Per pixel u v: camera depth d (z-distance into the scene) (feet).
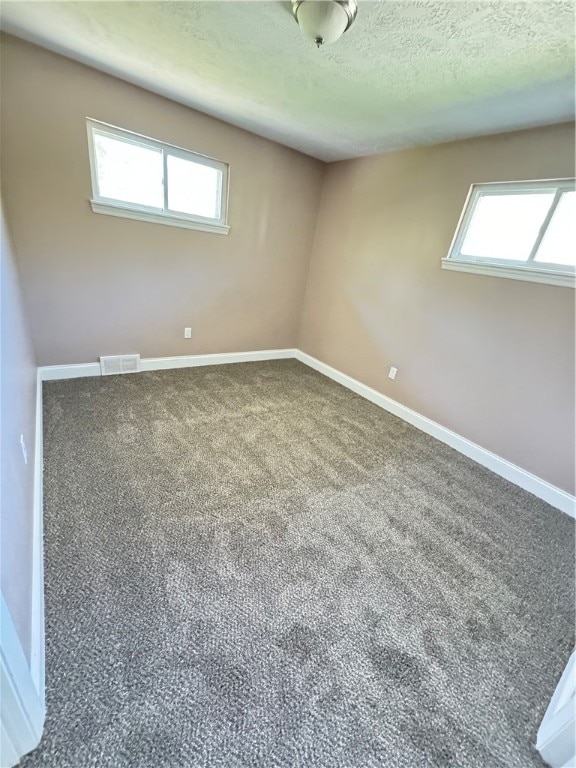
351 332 12.28
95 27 5.84
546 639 4.74
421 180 9.41
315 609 4.69
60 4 5.26
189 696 3.61
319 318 13.56
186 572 4.93
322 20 4.22
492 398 8.55
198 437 8.22
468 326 8.86
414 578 5.39
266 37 5.30
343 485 7.32
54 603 4.30
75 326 9.66
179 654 3.96
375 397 11.58
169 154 9.46
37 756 3.06
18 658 2.81
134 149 9.06
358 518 6.46
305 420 9.85
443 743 3.53
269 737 3.39
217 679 3.78
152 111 8.68
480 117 7.04
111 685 3.61
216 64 6.41
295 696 3.73
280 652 4.13
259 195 11.34
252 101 7.92
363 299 11.64
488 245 8.54
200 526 5.74
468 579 5.52
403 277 10.29
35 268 8.58
